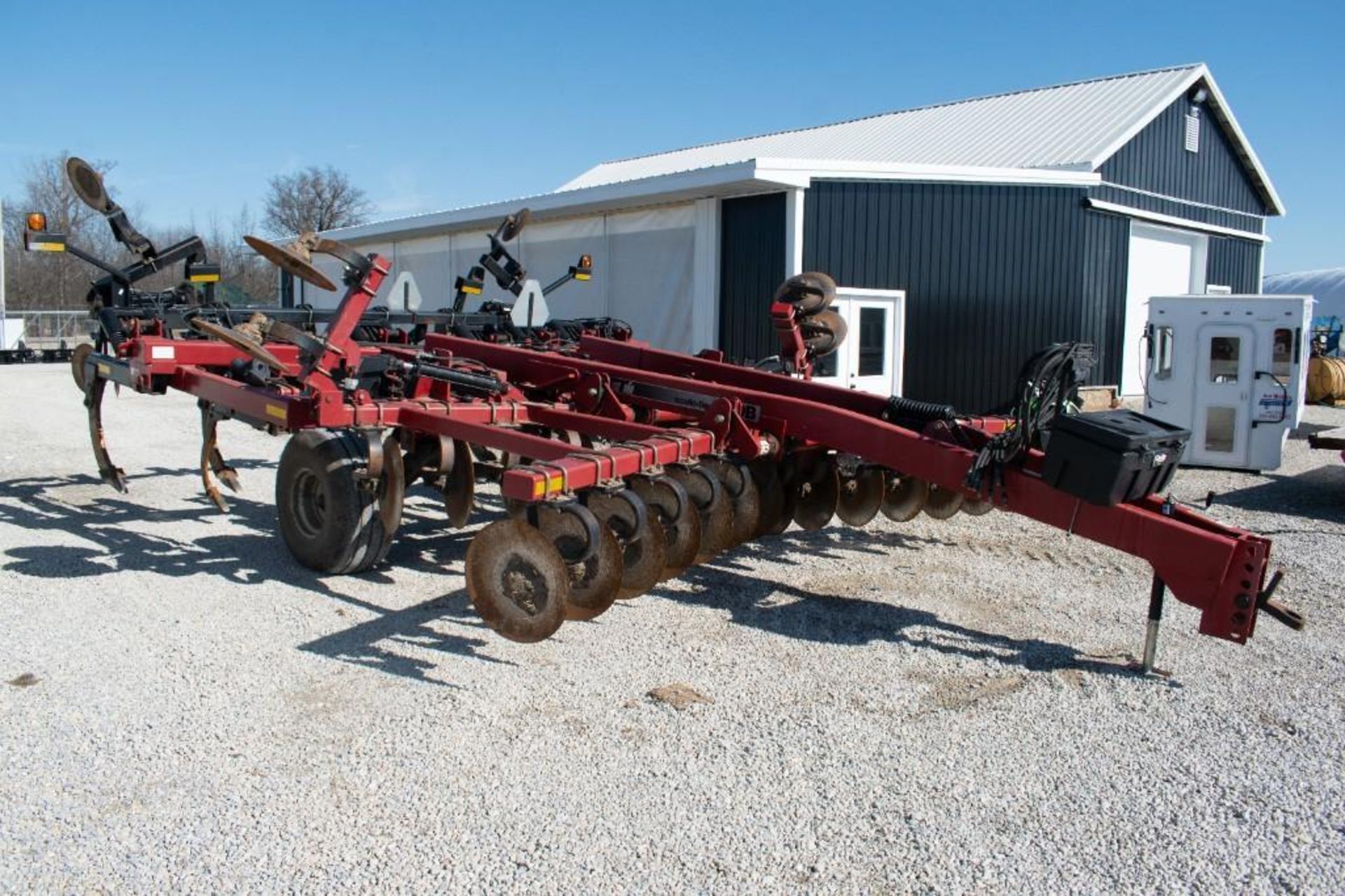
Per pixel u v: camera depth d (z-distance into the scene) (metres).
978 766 3.78
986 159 15.70
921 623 5.41
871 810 3.45
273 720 4.04
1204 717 4.25
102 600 5.50
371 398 6.17
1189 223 17.41
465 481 6.07
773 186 12.16
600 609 4.50
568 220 15.88
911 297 13.14
